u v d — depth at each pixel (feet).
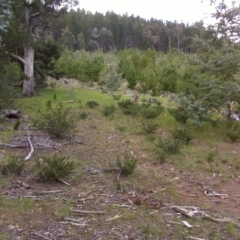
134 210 15.61
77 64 82.02
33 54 56.80
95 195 17.25
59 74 65.87
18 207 15.33
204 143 29.96
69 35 154.30
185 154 25.96
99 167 21.91
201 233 13.79
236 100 33.65
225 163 24.52
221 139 31.48
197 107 32.63
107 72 80.74
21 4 49.34
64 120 29.91
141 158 24.70
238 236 13.75
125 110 42.01
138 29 198.29
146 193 17.88
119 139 30.09
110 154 25.34
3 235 12.77
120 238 13.03
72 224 13.99
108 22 199.82
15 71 37.78
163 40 187.93
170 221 14.67
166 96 61.41
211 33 36.22
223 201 17.71
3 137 28.27
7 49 46.83
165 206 16.28
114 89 67.51
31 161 22.52
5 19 27.22
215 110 35.22
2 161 21.89
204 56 35.40
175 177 20.99
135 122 37.40
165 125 35.88
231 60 33.27
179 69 64.54
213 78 35.63
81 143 27.99
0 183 18.03
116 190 18.04
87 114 40.91
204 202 17.33
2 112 35.58
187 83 45.73
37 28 58.18
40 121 32.78
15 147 25.53
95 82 82.38
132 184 19.01
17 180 18.79
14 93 36.27
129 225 14.12
